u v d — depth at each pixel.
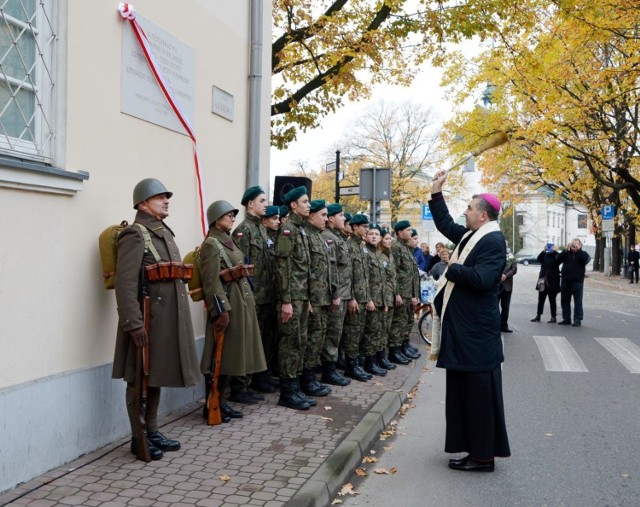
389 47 12.24
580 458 5.25
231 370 5.65
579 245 14.12
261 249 6.99
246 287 5.91
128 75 5.39
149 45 5.67
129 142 5.42
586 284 32.00
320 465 4.57
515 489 4.55
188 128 6.36
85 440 4.66
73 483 4.07
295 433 5.39
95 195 4.92
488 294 4.92
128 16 5.27
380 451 5.44
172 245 4.77
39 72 4.38
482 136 23.56
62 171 4.34
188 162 6.48
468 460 4.97
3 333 3.95
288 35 11.80
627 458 5.25
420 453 5.40
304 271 6.39
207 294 5.56
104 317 4.94
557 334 12.77
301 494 3.99
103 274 4.83
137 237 4.51
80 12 4.77
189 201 6.50
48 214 4.35
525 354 10.38
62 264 4.49
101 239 4.80
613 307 19.25
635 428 6.14
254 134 8.02
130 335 4.48
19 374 4.07
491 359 4.86
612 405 7.03
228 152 7.53
